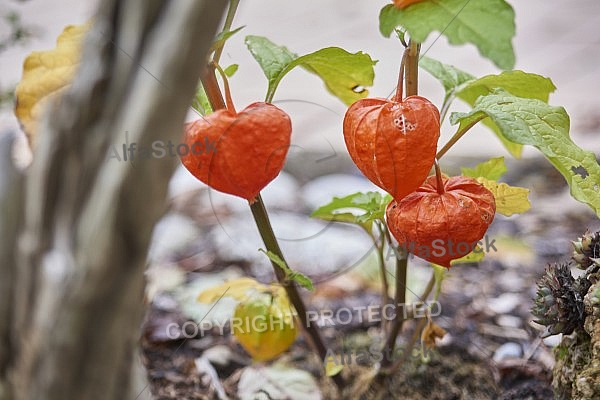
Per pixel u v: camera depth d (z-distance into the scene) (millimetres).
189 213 1214
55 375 502
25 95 590
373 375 744
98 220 487
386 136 590
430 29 570
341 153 1374
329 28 1965
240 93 1605
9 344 515
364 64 658
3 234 508
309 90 1647
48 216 498
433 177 634
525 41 1975
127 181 483
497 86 682
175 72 477
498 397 783
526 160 1385
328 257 1020
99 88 487
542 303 670
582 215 1167
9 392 518
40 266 499
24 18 1759
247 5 2211
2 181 510
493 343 857
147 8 483
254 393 779
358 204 680
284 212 1174
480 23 567
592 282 652
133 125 481
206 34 477
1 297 510
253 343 718
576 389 652
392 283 970
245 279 730
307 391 780
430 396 792
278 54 655
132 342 516
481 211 616
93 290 492
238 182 607
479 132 1538
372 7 2127
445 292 965
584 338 670
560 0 2273
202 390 788
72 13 1779
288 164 1333
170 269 1037
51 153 493
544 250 1060
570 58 1837
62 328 496
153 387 790
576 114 1533
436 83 1710
